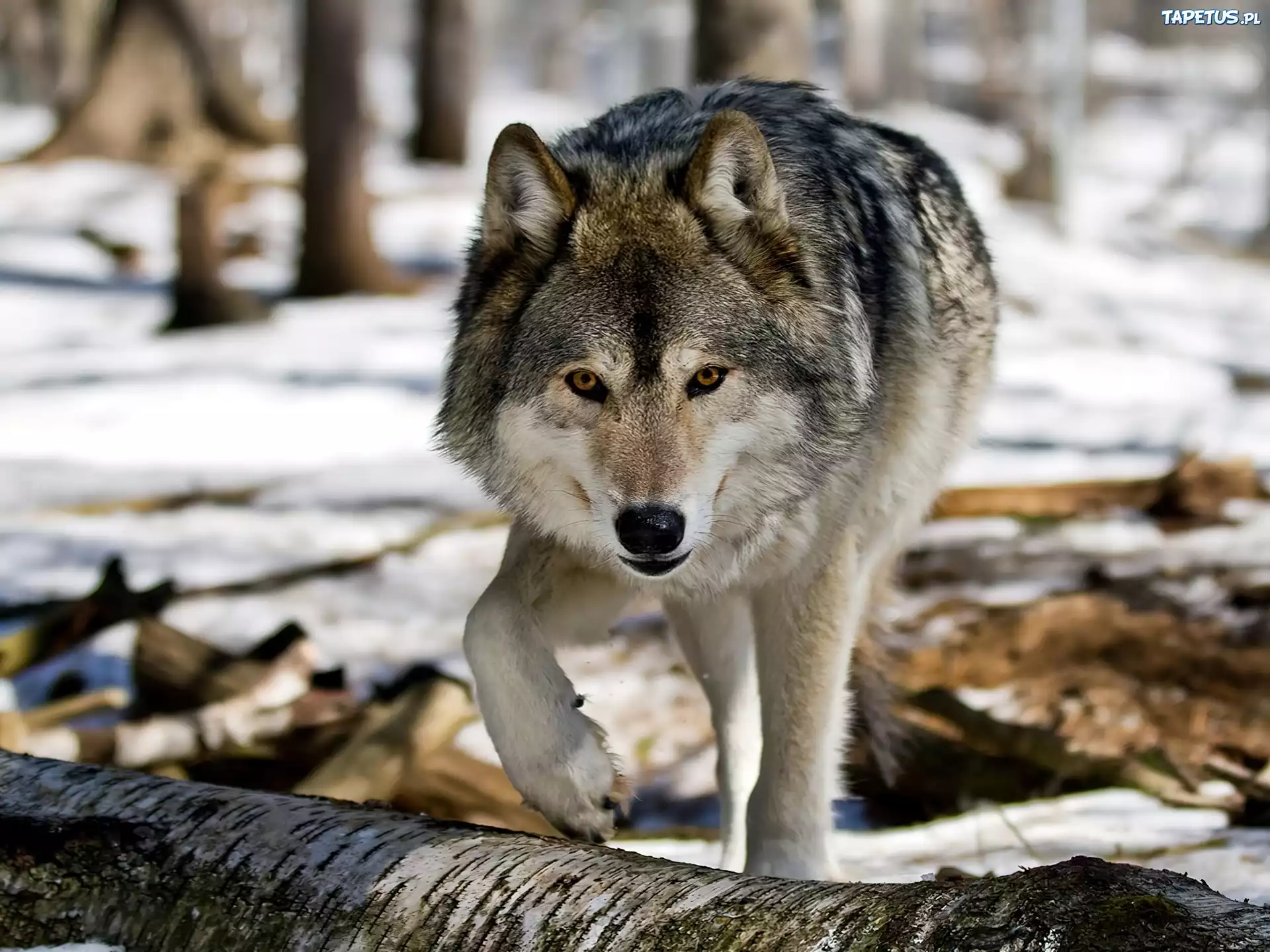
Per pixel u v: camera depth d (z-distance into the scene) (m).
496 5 136.38
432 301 34.28
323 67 33.62
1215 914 3.98
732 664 8.23
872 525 8.14
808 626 7.45
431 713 9.15
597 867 5.01
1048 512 16.23
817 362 7.11
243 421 21.69
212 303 30.95
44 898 5.61
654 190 7.01
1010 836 8.25
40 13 85.56
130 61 53.59
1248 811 8.48
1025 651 11.33
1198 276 43.09
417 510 16.45
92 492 17.23
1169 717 10.21
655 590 7.53
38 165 51.72
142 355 27.72
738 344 6.82
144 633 10.30
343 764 8.76
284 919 5.21
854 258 7.53
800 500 7.19
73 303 34.28
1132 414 22.31
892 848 8.27
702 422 6.77
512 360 7.04
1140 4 115.44
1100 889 4.07
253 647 11.34
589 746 6.59
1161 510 16.20
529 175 7.06
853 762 9.56
